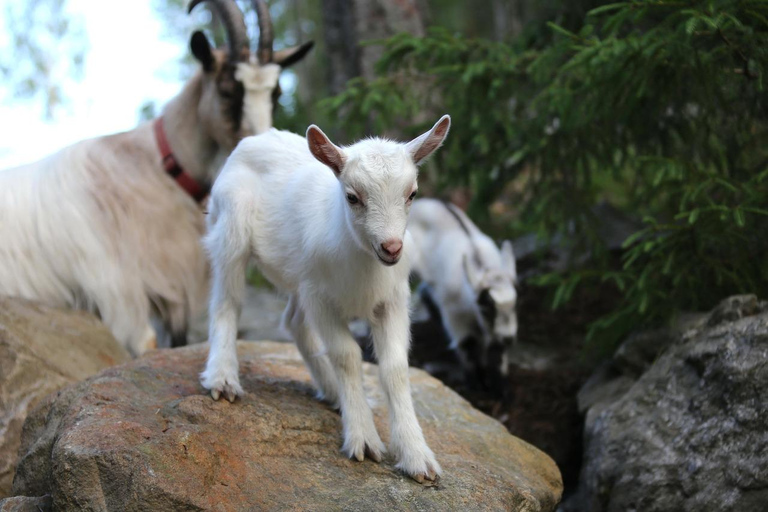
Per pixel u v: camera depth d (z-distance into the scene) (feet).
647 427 14.15
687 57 15.37
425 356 22.80
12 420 13.51
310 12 55.93
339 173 10.62
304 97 46.93
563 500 16.52
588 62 16.46
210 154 19.33
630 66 15.99
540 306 22.49
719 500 12.27
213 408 11.44
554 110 19.42
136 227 18.33
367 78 27.45
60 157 18.57
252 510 10.00
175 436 10.36
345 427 11.47
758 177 15.39
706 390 13.57
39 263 17.72
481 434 13.20
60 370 14.74
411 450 11.05
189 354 14.12
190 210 19.20
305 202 11.88
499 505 10.85
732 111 17.07
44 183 18.10
